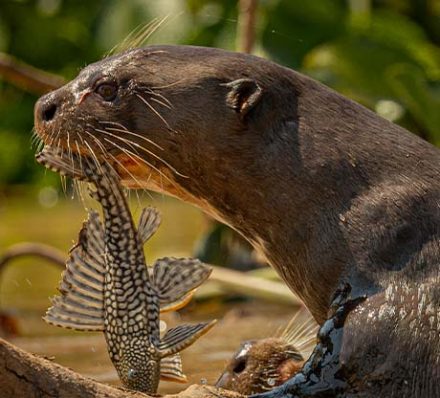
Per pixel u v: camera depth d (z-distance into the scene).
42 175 24.38
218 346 13.12
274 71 10.28
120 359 8.93
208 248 16.98
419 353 9.04
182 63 10.36
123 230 9.09
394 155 9.87
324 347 9.35
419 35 18.81
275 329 13.83
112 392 7.90
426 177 9.72
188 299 9.07
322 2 18.58
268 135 10.12
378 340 9.16
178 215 22.03
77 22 23.17
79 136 10.26
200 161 10.26
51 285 17.38
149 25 14.73
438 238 9.42
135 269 9.02
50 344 13.79
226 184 10.24
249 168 10.13
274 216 10.09
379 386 9.12
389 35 18.58
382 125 10.09
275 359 10.42
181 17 19.06
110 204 9.14
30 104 24.42
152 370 8.85
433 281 9.23
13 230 21.39
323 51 18.52
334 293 9.65
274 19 18.53
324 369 9.30
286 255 10.12
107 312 8.98
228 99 10.17
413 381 9.02
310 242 9.88
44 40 23.12
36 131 10.48
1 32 23.45
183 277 9.08
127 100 10.29
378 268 9.46
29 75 16.95
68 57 23.03
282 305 15.27
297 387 9.33
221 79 10.23
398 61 18.34
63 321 9.07
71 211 23.27
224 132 10.16
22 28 23.38
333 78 18.27
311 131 10.06
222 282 15.45
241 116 10.12
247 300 15.68
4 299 16.45
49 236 20.64
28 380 7.61
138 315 8.95
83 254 9.12
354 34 18.56
